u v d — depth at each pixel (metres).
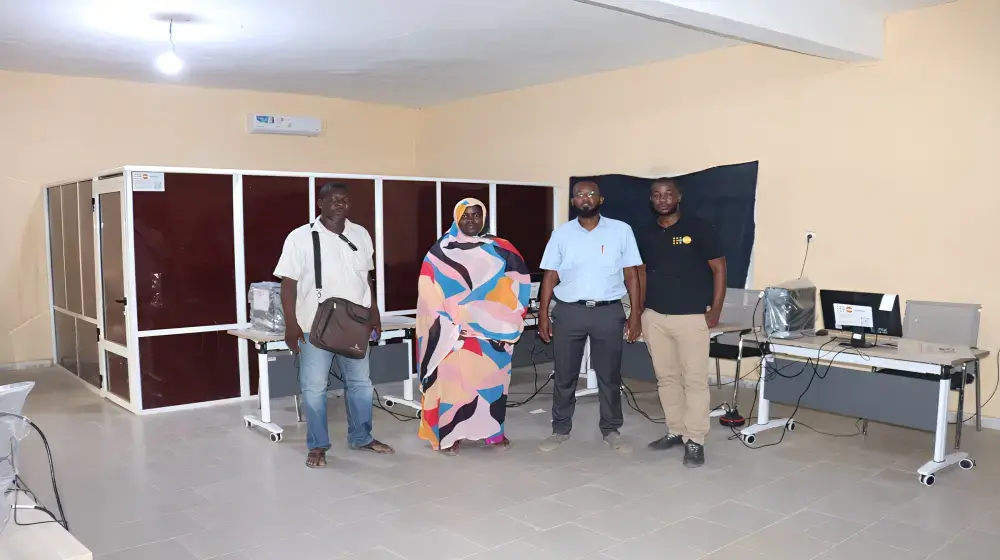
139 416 5.11
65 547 2.25
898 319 4.10
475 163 8.54
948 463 3.92
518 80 7.41
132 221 5.01
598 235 4.14
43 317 7.09
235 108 8.05
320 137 8.64
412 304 6.20
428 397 4.30
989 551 2.98
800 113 5.59
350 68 6.80
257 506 3.47
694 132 6.29
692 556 2.94
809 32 4.54
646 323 4.20
